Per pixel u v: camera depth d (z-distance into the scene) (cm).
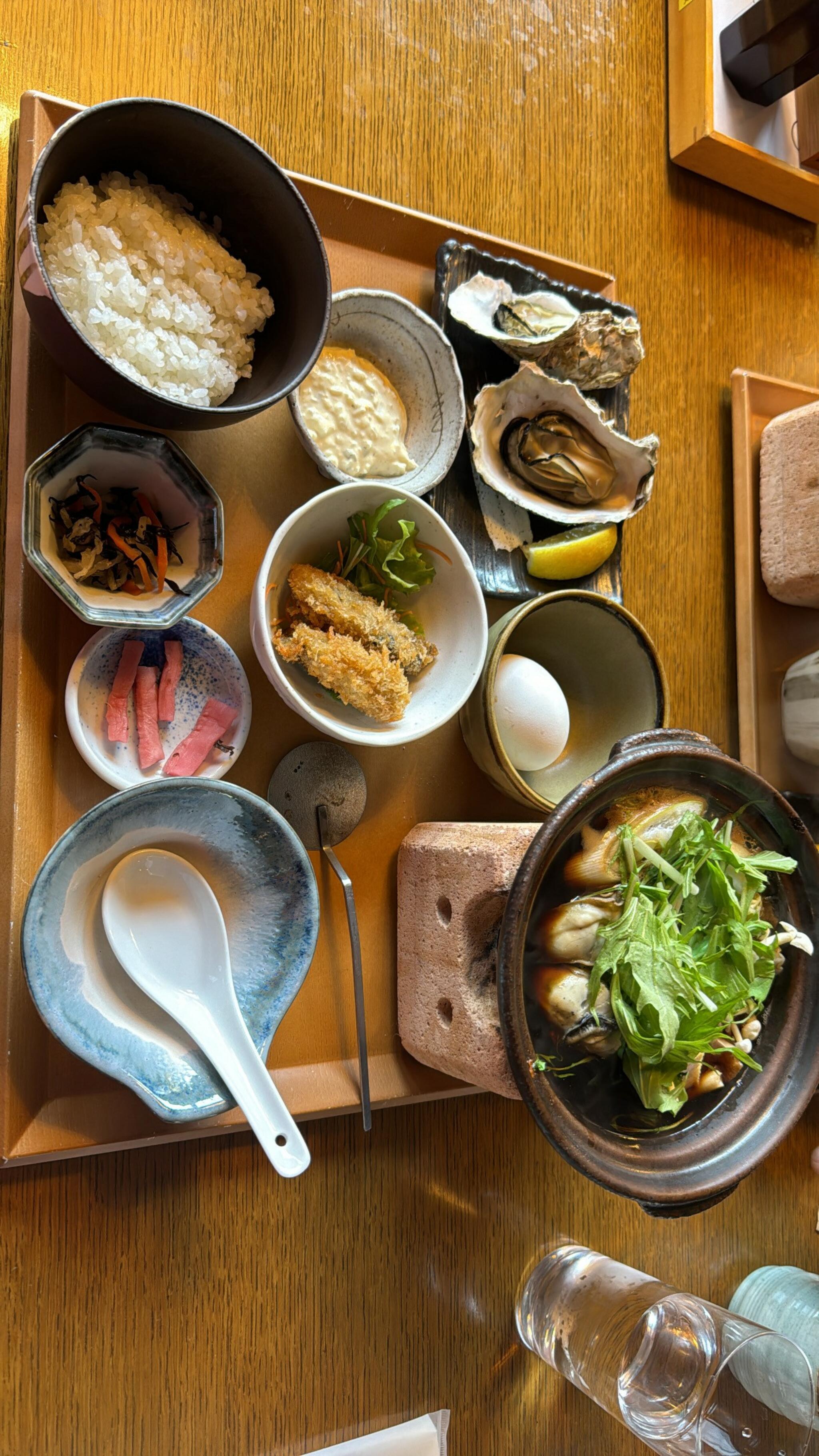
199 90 64
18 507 55
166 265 55
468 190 73
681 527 80
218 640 58
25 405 55
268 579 57
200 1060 56
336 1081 62
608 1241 74
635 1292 68
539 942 56
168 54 63
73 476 54
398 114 70
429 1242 67
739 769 58
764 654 81
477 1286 69
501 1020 51
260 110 66
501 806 69
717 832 60
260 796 61
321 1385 63
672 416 81
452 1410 67
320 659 58
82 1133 56
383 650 60
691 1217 77
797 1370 64
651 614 78
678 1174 56
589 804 54
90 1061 51
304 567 60
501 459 68
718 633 81
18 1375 56
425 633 64
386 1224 66
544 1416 70
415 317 62
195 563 56
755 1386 64
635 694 69
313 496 64
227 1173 62
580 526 69
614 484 70
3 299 57
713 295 84
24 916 51
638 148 81
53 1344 57
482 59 74
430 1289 67
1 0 59
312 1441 63
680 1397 63
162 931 57
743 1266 79
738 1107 60
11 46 59
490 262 67
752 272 86
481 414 66
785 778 80
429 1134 68
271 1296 63
